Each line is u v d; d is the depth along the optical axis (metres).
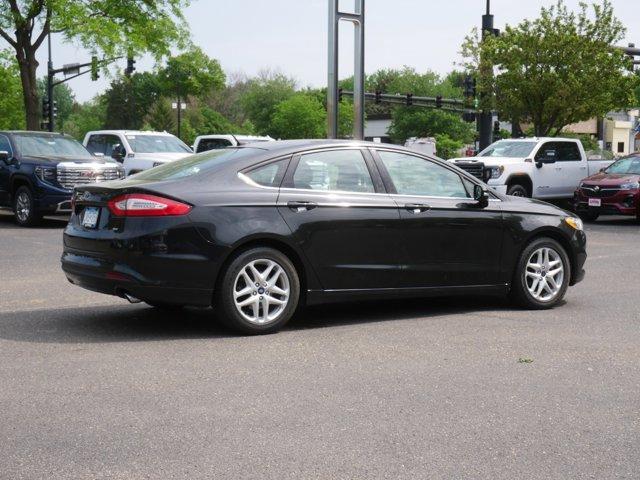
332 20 21.44
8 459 3.79
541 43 29.56
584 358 5.83
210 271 6.34
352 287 6.95
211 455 3.85
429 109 109.88
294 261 6.77
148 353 5.85
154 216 6.27
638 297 8.67
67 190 16.58
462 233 7.43
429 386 5.05
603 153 23.64
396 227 7.09
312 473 3.65
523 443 4.06
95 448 3.93
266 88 115.06
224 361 5.64
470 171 20.53
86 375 5.23
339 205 6.85
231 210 6.43
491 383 5.14
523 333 6.70
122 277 6.30
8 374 5.23
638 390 5.02
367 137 127.31
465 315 7.50
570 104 29.72
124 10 30.81
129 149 20.52
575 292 9.02
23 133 17.59
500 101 31.30
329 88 21.70
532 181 21.03
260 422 4.34
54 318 7.18
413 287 7.23
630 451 3.96
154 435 4.12
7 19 28.80
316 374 5.32
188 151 21.33
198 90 98.44
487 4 35.91
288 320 6.78
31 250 12.54
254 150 6.89
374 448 3.97
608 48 29.89
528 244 7.85
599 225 19.23
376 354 5.90
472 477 3.62
